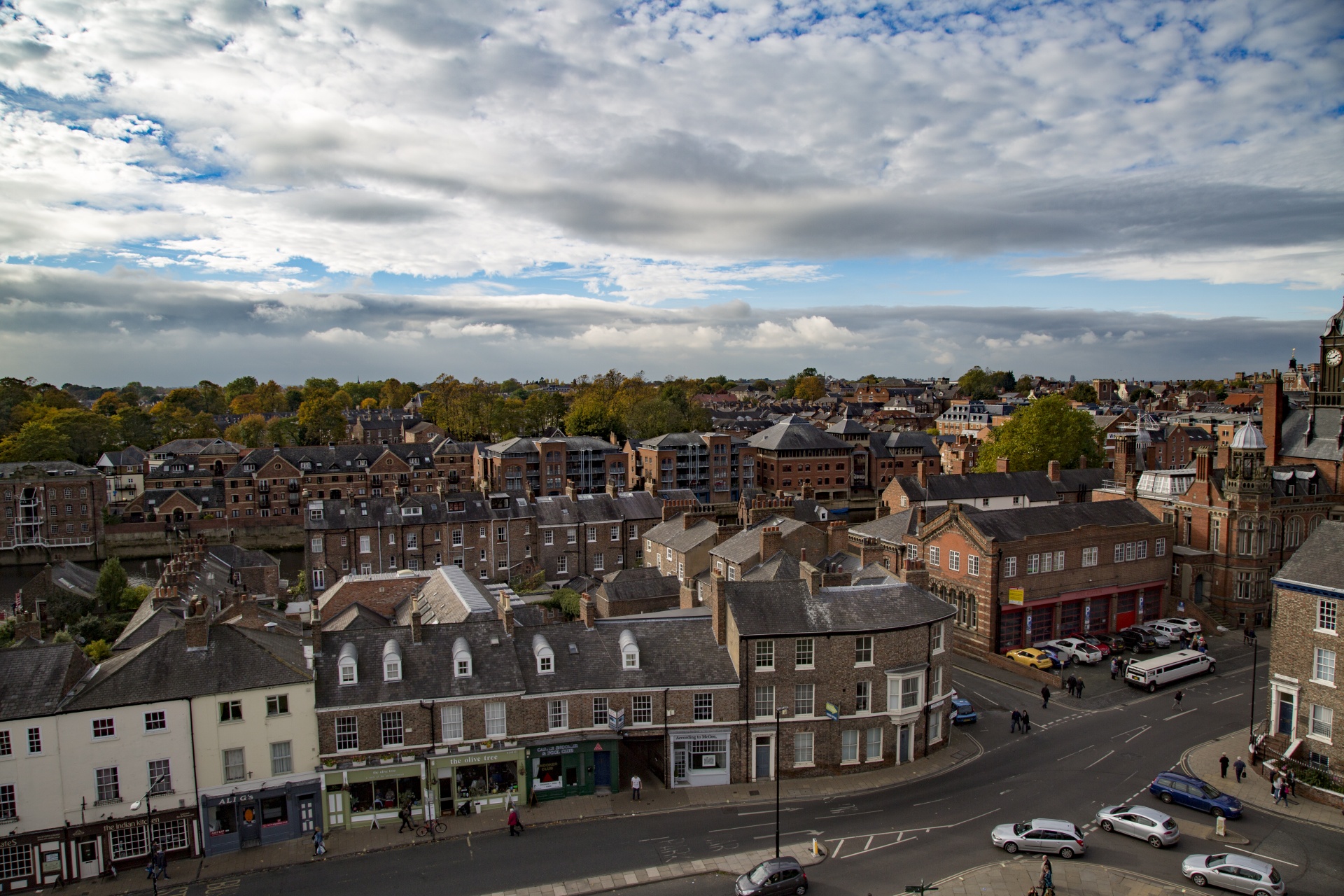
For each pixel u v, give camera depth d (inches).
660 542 3668.8
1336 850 1648.6
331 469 6087.6
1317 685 1914.4
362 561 4010.8
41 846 1637.6
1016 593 2930.6
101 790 1681.8
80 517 5462.6
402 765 1852.9
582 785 1972.2
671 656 2059.5
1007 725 2357.3
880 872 1604.3
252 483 5885.8
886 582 2251.5
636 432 7869.1
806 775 2048.5
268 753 1787.6
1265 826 1753.2
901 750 2118.6
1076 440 5128.0
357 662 1889.8
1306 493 3326.8
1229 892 1496.1
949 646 2233.0
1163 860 1624.0
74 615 3287.4
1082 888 1526.8
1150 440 5910.4
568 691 1963.6
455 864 1669.5
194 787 1734.7
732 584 2113.7
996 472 4244.6
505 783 1932.8
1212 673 2743.6
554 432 6658.5
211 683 1755.7
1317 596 1910.7
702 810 1889.8
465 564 4143.7
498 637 2025.1
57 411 7652.6
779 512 3585.1
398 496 4178.2
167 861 1718.8
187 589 2972.4
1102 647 2918.3
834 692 2053.4
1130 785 1969.7
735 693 2016.5
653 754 2095.2
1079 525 3149.6
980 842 1715.1
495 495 4291.3
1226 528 3289.9
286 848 1760.6
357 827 1843.0
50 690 1668.3
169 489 5851.4
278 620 2470.5
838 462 6855.3
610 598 3065.9
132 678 1726.1
